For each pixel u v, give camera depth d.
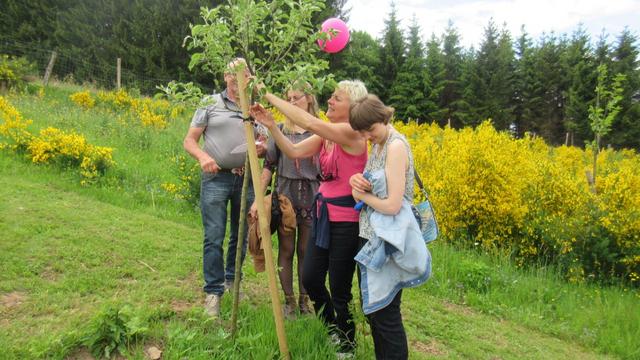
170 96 2.83
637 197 6.71
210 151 3.58
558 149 16.44
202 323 3.26
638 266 6.28
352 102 3.01
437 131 16.45
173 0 26.70
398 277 2.69
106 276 4.04
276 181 3.93
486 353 3.99
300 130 3.81
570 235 6.51
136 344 2.99
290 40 2.67
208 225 3.58
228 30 2.59
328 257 3.33
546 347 4.37
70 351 2.86
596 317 5.08
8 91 14.91
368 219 2.80
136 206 6.63
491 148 7.20
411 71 38.44
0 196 5.68
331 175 3.11
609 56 33.56
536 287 5.77
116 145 9.95
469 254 6.62
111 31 28.53
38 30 28.16
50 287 3.70
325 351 3.16
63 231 4.88
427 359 3.62
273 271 2.89
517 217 6.81
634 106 29.59
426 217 2.87
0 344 2.82
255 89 2.83
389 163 2.65
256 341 3.09
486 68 39.09
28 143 7.77
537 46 41.31
